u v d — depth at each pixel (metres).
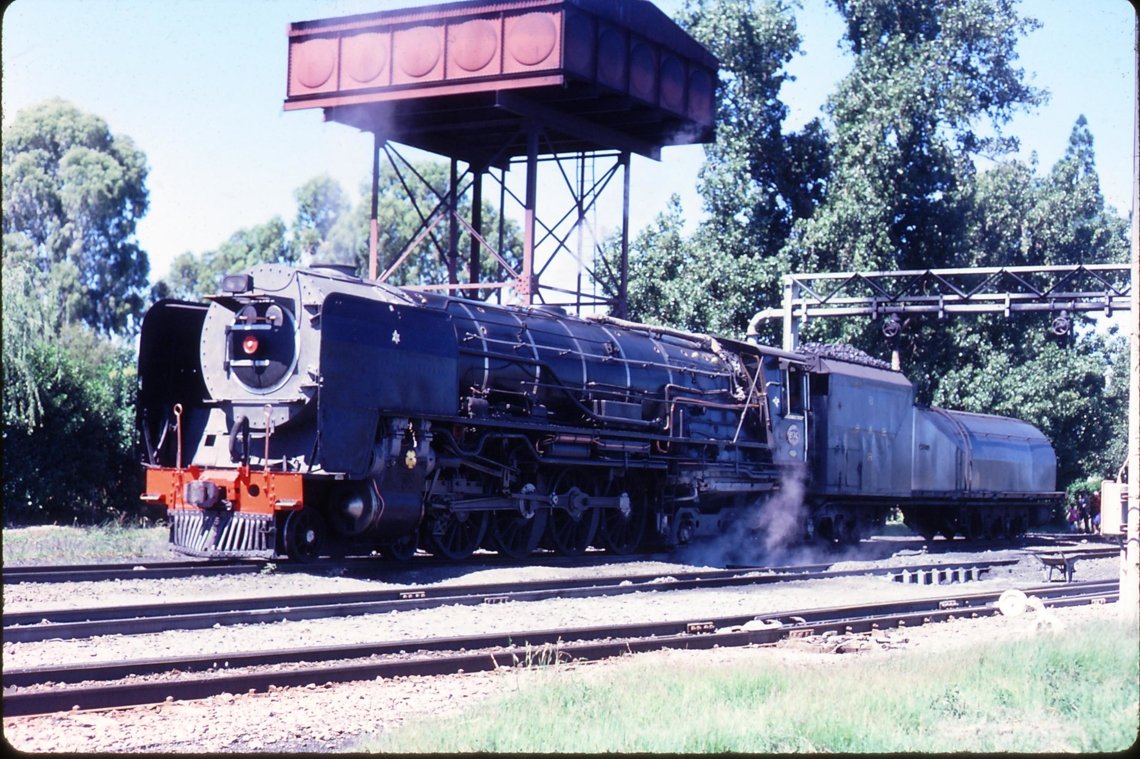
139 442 18.56
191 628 12.13
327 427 16.67
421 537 19.20
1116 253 51.78
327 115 27.45
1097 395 49.81
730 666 10.32
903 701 8.88
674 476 23.25
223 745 7.94
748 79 47.88
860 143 44.94
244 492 16.94
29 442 33.00
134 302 67.62
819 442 26.80
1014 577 22.27
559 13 25.05
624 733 7.96
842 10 49.34
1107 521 13.84
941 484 31.95
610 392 21.94
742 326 45.62
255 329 17.44
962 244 47.09
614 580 17.69
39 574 15.24
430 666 10.35
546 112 27.14
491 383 19.77
